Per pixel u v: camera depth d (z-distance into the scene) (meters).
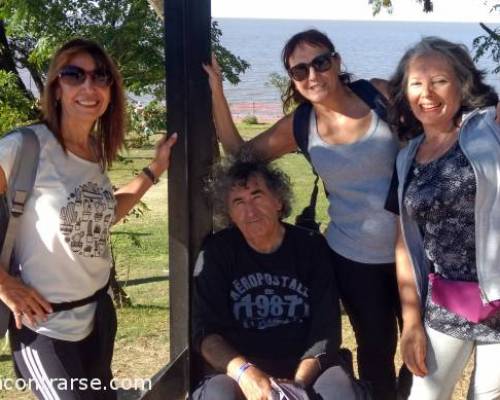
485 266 1.74
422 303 1.92
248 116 16.77
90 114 1.80
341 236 2.07
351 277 2.07
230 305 2.01
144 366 3.06
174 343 2.09
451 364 1.85
